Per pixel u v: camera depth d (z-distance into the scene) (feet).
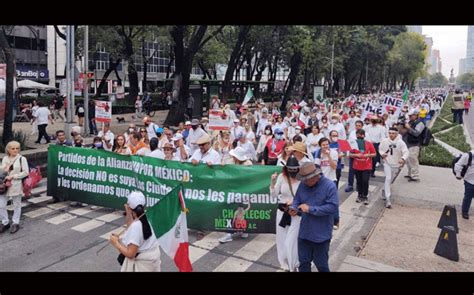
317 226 17.35
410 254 23.82
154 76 243.40
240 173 25.30
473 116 141.38
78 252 23.15
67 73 56.75
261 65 178.29
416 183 40.63
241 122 45.68
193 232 26.50
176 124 79.41
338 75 222.28
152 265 15.34
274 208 25.07
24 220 28.53
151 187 27.89
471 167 29.94
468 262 22.93
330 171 28.19
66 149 32.01
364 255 23.53
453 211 27.91
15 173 26.30
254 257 22.76
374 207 33.01
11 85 51.16
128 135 36.50
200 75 278.46
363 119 57.36
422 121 41.52
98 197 30.89
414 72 343.26
